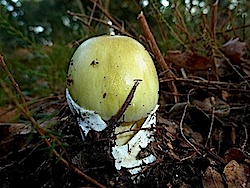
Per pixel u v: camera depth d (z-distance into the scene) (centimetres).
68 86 11
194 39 18
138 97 10
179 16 18
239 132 14
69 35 28
